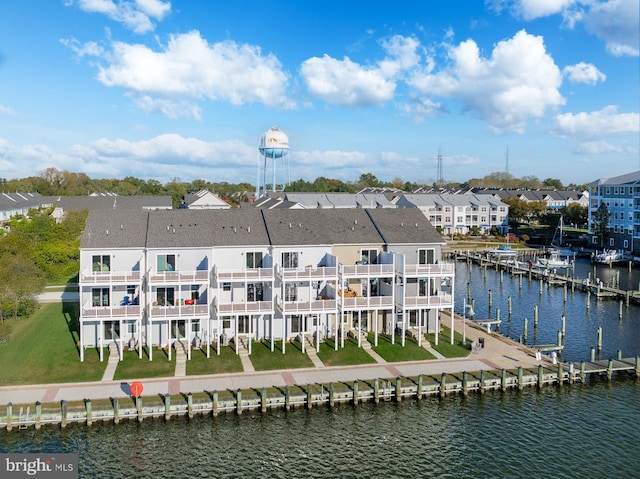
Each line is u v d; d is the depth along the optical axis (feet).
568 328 208.44
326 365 151.43
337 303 166.09
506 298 265.13
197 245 165.48
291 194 497.05
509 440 120.37
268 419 127.85
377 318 177.99
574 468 109.70
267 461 111.75
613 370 153.17
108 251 160.86
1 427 119.44
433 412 132.77
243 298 169.48
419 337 168.25
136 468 108.37
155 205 479.41
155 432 121.39
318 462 111.55
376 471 108.68
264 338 170.91
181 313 153.28
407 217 195.31
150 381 138.21
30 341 163.84
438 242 182.39
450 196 531.91
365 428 125.08
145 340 163.43
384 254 177.06
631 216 387.55
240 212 185.37
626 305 247.70
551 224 508.53
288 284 171.83
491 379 143.33
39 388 132.67
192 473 107.04
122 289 161.68
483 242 460.55
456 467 110.11
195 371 144.97
